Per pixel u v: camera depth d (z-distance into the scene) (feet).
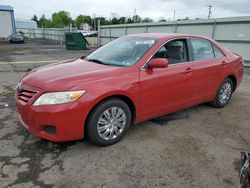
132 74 11.42
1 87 21.12
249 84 26.14
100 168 9.59
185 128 13.58
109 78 10.75
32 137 11.80
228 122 14.70
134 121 12.12
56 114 9.58
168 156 10.62
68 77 10.37
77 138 10.32
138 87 11.52
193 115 15.64
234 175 9.50
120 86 10.87
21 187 8.39
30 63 38.01
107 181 8.86
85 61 13.37
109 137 11.17
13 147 10.87
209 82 15.34
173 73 12.92
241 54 44.52
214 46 16.11
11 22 117.08
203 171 9.67
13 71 29.53
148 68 12.02
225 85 16.99
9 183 8.55
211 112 16.30
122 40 14.78
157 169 9.66
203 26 50.75
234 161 10.46
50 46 84.12
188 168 9.82
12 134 12.07
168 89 12.85
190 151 11.13
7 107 15.85
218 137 12.67
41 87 9.95
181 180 9.07
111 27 83.51
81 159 10.14
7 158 10.02
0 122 13.43
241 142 12.22
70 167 9.59
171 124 14.06
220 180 9.17
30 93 10.22
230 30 45.73
